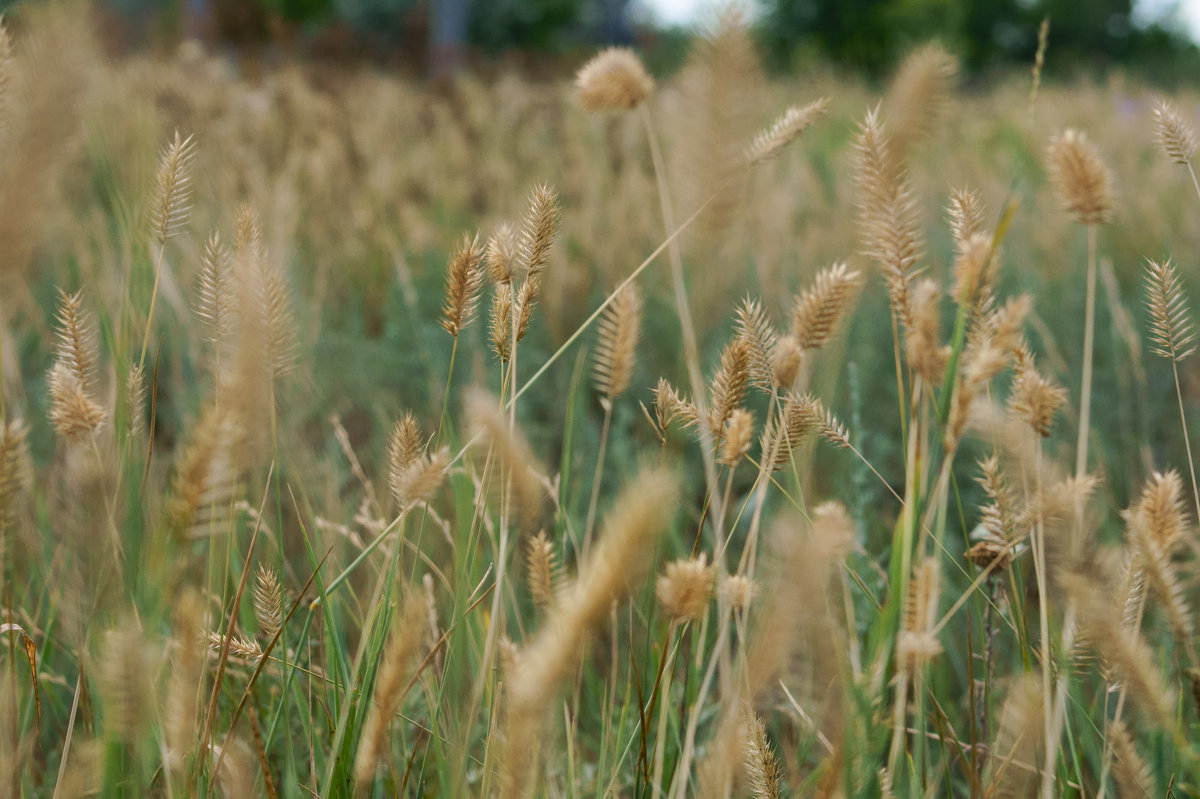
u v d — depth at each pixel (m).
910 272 1.33
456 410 2.20
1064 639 1.35
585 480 2.01
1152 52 24.67
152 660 1.24
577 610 1.17
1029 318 2.38
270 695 1.49
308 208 3.71
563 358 2.66
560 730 1.50
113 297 1.77
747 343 1.38
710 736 1.49
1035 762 1.39
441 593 1.53
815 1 19.80
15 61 1.26
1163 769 1.44
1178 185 4.43
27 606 1.55
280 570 1.41
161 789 1.39
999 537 1.36
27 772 1.41
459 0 13.38
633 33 20.02
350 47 9.22
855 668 1.39
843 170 4.78
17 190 1.26
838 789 1.30
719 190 1.37
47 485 1.63
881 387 2.59
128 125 2.70
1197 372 2.54
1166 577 1.32
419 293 2.98
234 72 7.28
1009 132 6.21
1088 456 2.03
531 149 5.39
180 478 1.23
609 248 3.28
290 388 1.85
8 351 1.77
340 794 1.37
